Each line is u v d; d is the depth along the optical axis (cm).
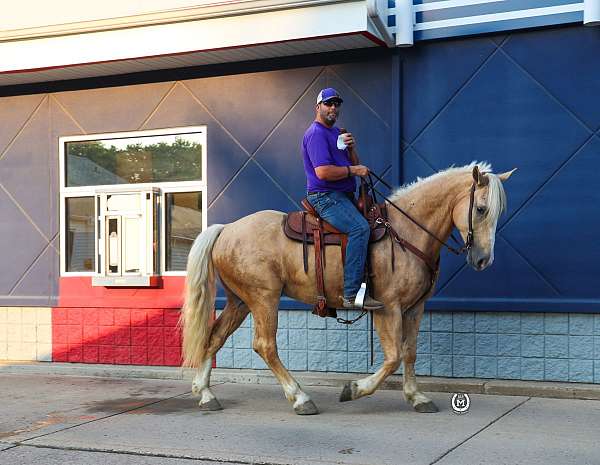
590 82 752
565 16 748
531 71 771
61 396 775
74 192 959
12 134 987
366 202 655
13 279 983
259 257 670
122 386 834
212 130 898
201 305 685
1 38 891
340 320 687
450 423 621
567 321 757
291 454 534
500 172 781
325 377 810
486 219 616
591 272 750
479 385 754
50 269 966
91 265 953
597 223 749
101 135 949
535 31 769
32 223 976
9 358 980
